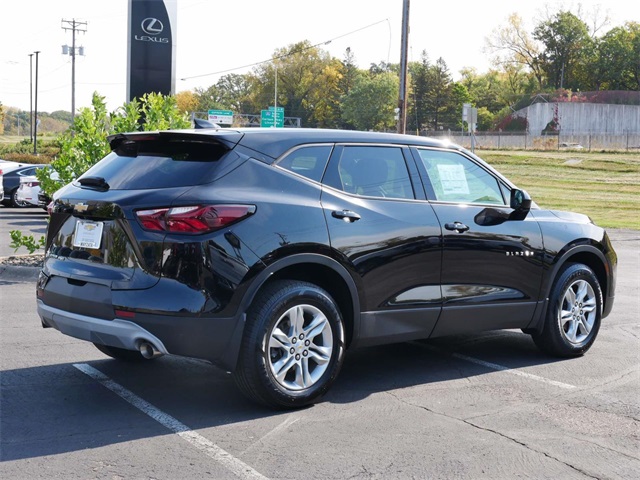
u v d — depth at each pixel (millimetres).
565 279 6402
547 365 6312
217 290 4484
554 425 4750
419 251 5418
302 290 4828
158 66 22094
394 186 5492
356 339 5203
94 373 5734
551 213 6555
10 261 11500
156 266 4488
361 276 5117
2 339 6789
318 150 5191
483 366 6242
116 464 3949
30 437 4328
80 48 74562
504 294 6000
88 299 4695
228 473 3863
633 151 62250
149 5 21875
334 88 130250
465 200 5883
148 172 4844
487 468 4020
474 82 132250
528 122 95062
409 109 125188
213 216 4508
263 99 130875
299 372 4879
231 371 4672
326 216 4980
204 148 4848
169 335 4441
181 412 4832
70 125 11672
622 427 4738
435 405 5125
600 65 112812
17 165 26562
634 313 8977
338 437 4438
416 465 4035
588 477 3938
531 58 111938
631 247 18234
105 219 4746
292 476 3844
